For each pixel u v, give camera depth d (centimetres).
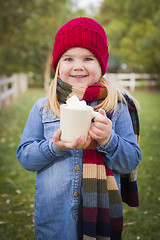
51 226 136
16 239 241
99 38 136
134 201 153
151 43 1584
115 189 133
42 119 143
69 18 173
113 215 133
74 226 132
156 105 1018
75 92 135
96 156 133
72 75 137
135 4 1950
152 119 752
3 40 876
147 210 283
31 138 141
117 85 151
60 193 133
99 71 141
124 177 158
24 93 1452
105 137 115
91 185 129
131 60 1706
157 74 1734
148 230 252
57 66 145
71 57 136
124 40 1738
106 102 136
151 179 350
